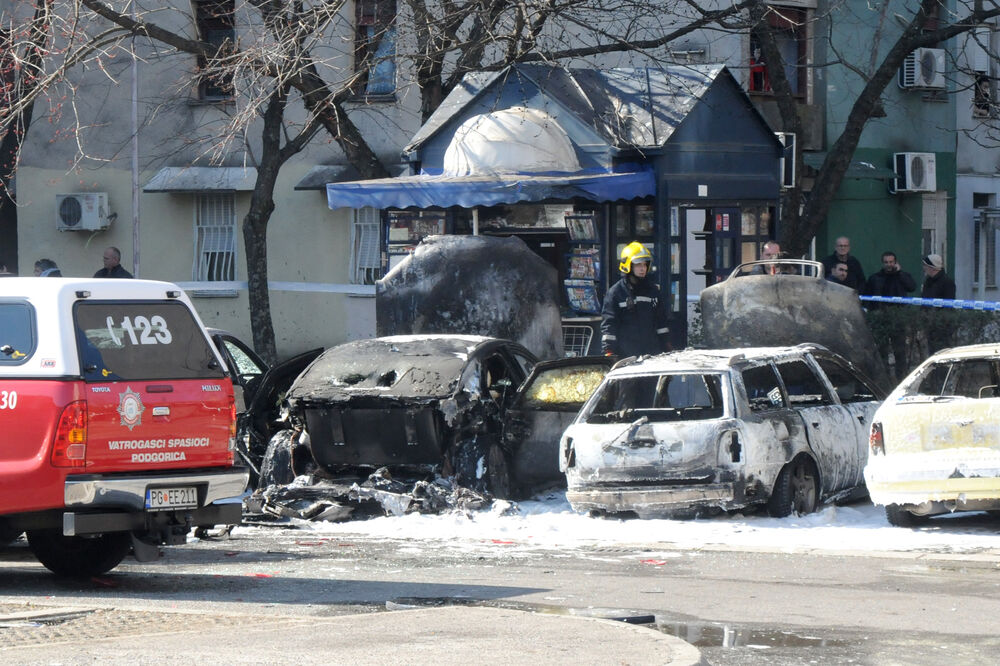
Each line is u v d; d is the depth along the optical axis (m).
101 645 21.78
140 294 30.47
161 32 62.22
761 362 40.50
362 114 84.25
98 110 86.94
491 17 59.78
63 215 87.00
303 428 44.12
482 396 43.47
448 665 19.67
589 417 40.84
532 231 59.62
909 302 52.16
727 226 59.22
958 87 92.62
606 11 61.81
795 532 37.00
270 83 60.16
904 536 35.78
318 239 85.62
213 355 31.34
